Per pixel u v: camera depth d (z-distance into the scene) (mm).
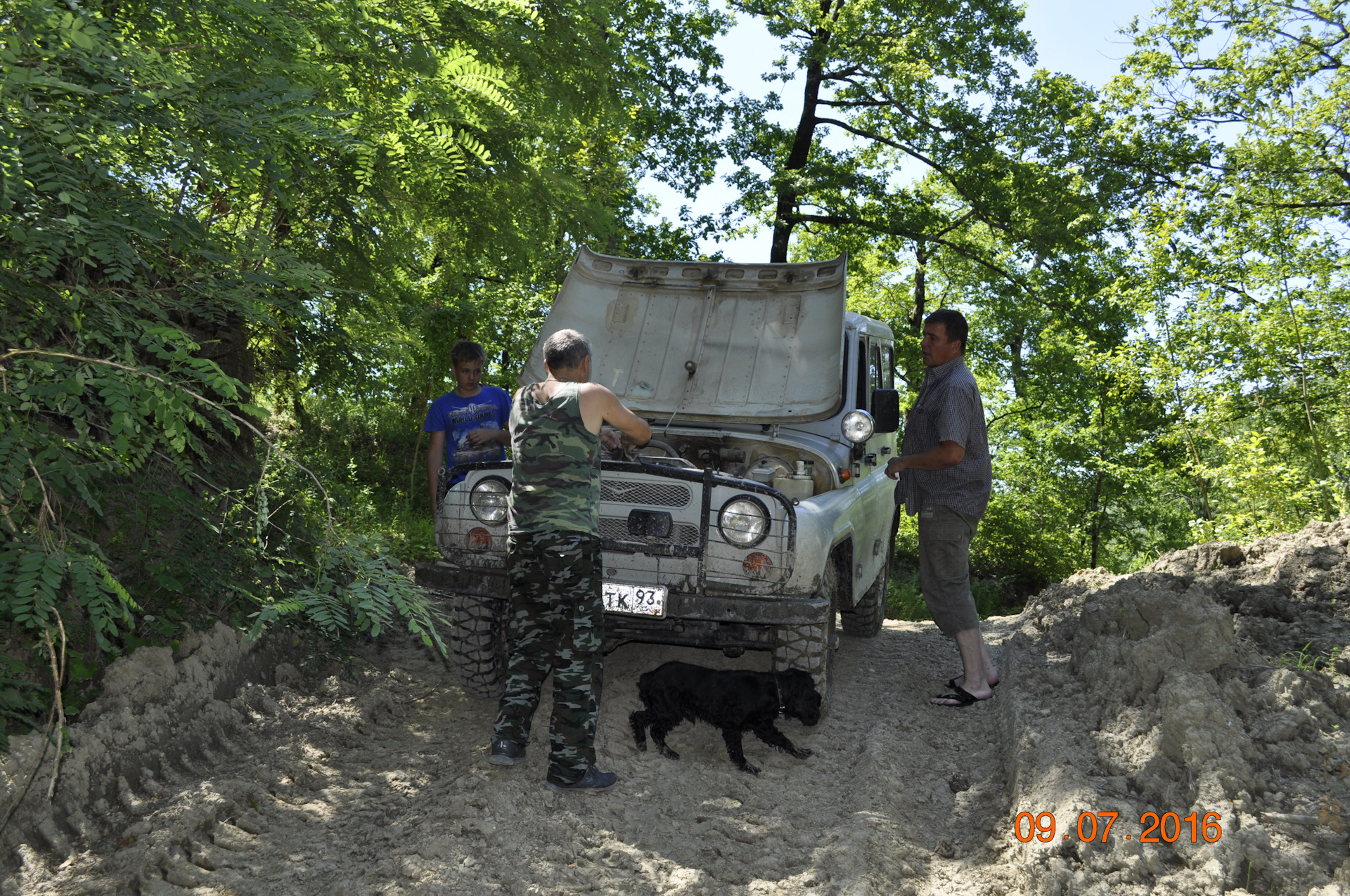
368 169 4039
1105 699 3912
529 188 6102
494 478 4297
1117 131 19234
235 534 4699
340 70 3586
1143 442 19359
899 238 21328
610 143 10570
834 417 5488
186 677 4148
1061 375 20828
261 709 4422
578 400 3561
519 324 11969
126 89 2545
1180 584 5102
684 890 2938
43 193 2559
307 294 4832
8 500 2570
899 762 4082
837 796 3779
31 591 2291
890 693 5340
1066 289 19578
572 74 5688
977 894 2961
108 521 4504
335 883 2916
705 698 4008
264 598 4445
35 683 3449
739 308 5578
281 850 3184
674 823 3459
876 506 5910
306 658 5125
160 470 4434
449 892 2785
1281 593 4789
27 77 2248
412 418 12766
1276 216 15016
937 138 20188
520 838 3158
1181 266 15008
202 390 3070
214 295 3176
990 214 19734
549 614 3559
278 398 8234
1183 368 13383
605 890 2924
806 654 4387
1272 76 18422
